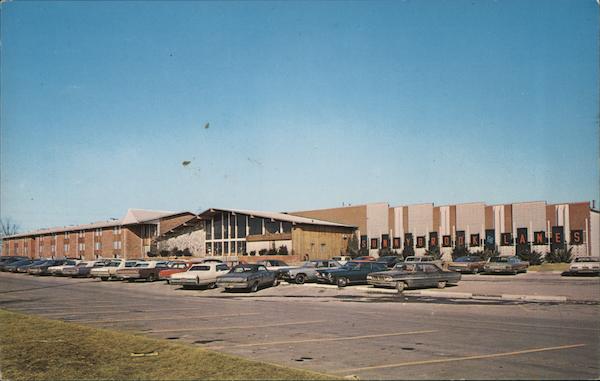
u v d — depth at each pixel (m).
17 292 30.48
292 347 11.55
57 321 15.48
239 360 9.77
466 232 53.56
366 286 30.11
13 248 96.44
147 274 38.59
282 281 34.22
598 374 8.70
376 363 9.75
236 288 29.50
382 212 59.62
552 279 34.66
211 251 61.69
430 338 12.36
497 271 39.75
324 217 64.38
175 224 75.75
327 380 8.27
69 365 9.94
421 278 27.08
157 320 16.69
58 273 47.44
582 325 14.32
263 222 57.22
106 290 32.00
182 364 9.63
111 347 11.38
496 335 12.65
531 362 9.61
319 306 20.78
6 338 12.64
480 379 8.43
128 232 73.81
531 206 50.09
